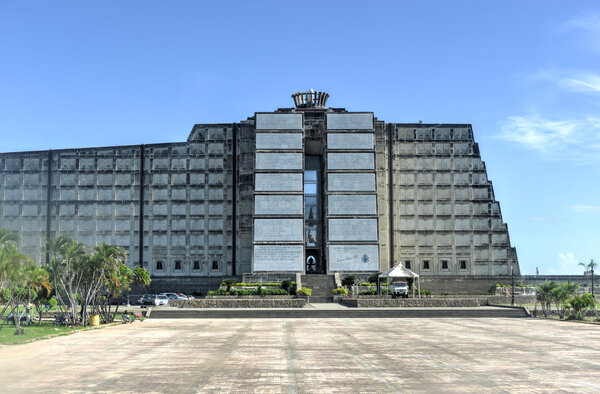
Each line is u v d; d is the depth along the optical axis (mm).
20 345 37781
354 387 23125
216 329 50469
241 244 108000
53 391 22188
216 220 109688
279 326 53812
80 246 55500
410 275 77250
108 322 57688
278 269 102062
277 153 106188
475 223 111625
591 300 61250
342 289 88312
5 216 109625
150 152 111375
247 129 110438
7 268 42531
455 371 27000
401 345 37500
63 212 109688
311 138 110688
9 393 21688
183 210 110000
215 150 111375
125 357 31828
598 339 41094
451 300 75312
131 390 22469
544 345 37375
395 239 110438
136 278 71688
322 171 114000
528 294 91812
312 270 116250
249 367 28266
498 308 70688
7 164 110688
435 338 42000
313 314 66938
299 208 104312
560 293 66000
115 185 110438
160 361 30281
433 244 110750
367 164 106062
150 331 48406
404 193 111875
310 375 25953
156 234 109500
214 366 28578
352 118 107688
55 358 31359
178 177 110750
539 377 25375
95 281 56469
